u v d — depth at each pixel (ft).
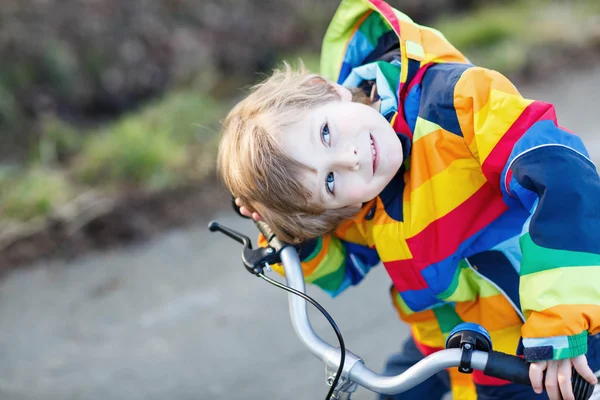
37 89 16.12
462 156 5.06
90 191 12.44
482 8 23.25
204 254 10.93
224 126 5.74
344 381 4.53
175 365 8.57
